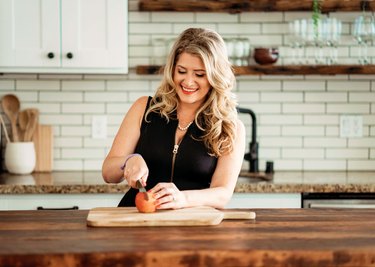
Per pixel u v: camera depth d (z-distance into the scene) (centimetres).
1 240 181
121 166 232
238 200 343
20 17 369
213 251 170
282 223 208
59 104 410
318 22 384
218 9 393
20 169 389
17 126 408
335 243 180
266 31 411
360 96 414
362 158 417
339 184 342
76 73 384
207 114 252
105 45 373
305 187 341
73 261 167
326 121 415
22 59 370
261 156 416
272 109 414
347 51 413
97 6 371
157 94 262
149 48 410
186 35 248
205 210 218
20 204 339
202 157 253
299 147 416
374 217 220
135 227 201
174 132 256
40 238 183
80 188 338
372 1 390
